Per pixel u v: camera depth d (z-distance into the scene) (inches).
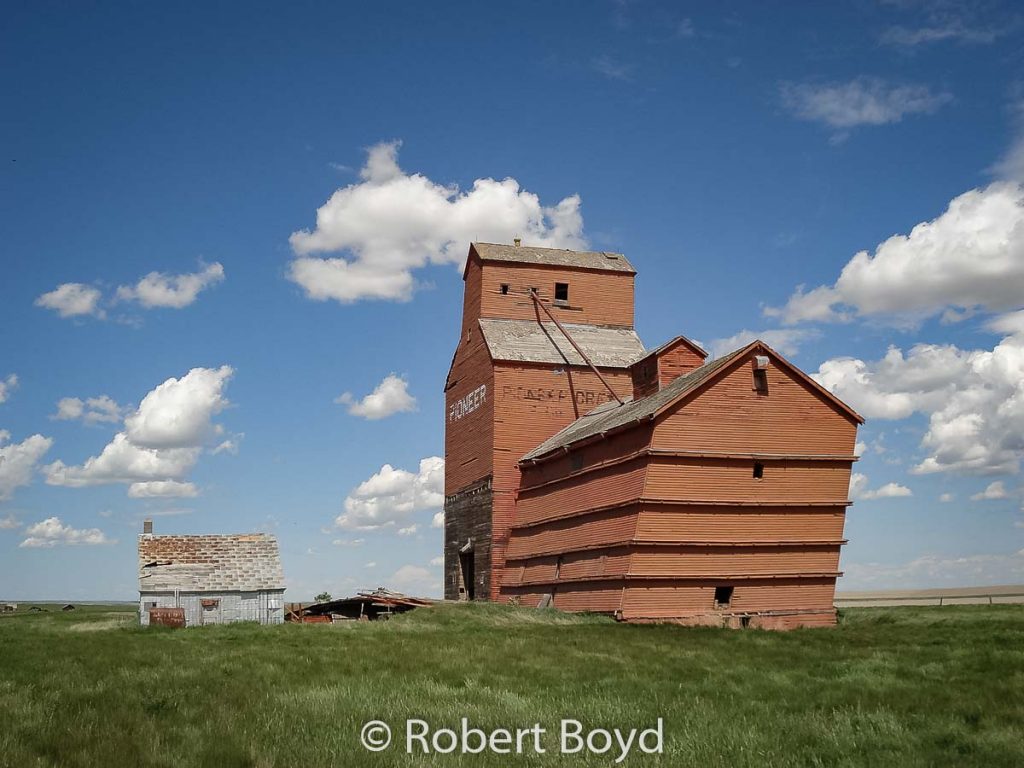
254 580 2080.5
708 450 1796.3
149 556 2080.5
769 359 1861.5
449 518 2738.7
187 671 1027.9
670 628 1588.3
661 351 2091.5
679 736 700.0
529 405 2469.2
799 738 691.4
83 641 1432.1
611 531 1847.9
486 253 2691.9
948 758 631.8
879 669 1048.8
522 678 1002.7
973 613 1952.5
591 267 2748.5
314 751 630.5
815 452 1879.9
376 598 2206.0
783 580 1831.9
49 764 586.2
